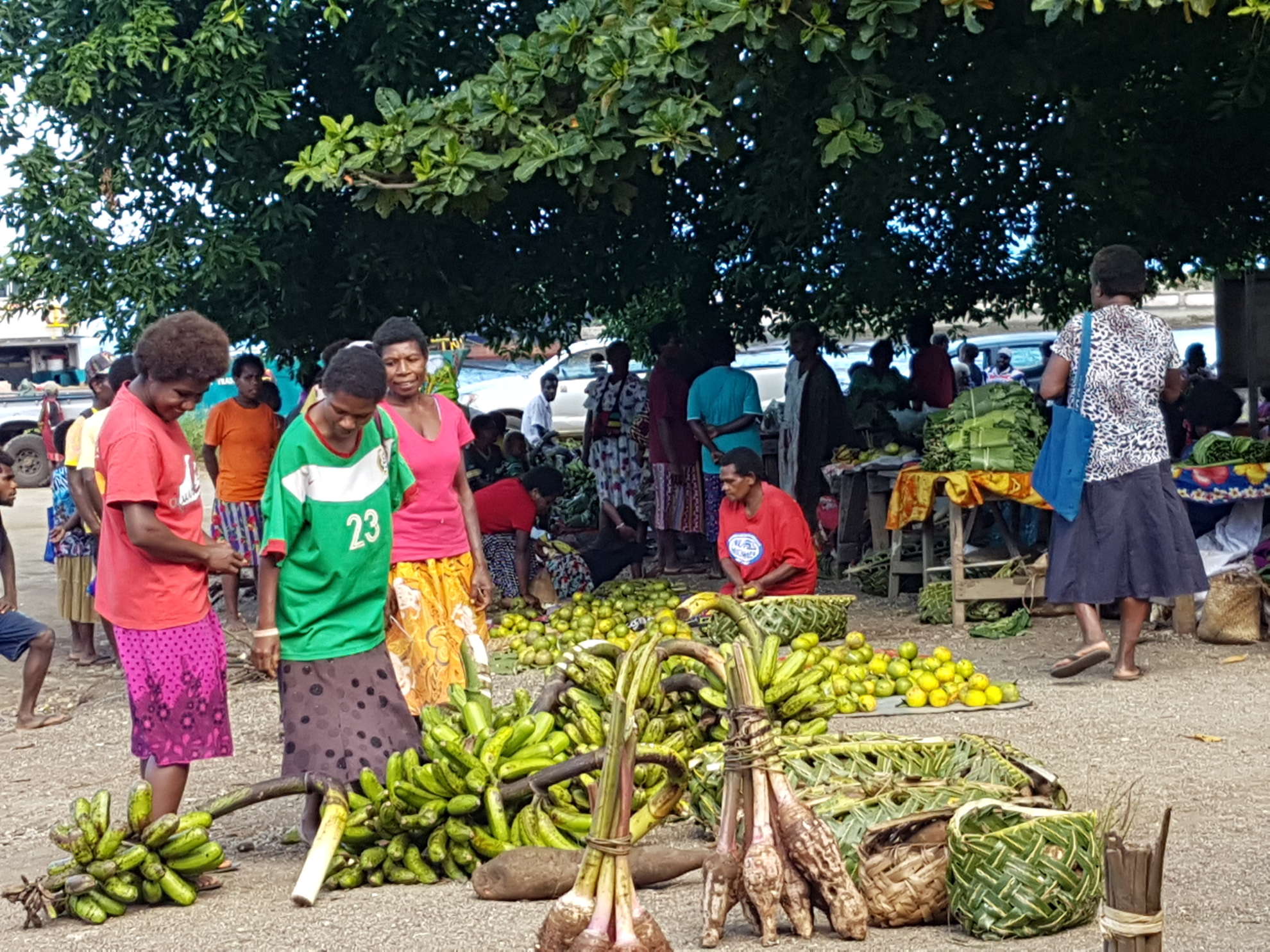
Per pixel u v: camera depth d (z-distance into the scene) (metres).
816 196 13.58
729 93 9.09
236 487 11.54
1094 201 13.35
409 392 6.29
